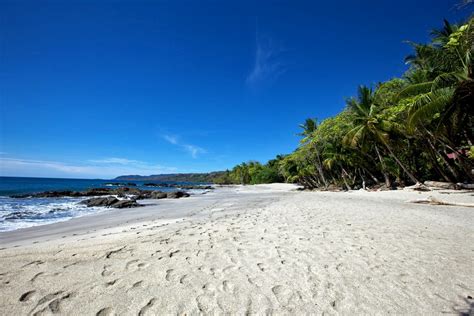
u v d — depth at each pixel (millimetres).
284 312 2676
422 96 12031
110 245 4941
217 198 22516
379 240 5270
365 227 6539
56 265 3855
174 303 2816
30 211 14711
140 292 3045
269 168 79250
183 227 6977
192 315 2607
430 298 2955
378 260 4109
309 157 36156
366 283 3314
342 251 4555
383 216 8234
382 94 22734
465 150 18125
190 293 3037
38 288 3109
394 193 17766
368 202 12820
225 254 4402
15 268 3725
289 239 5375
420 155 25453
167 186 68000
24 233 8102
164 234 5941
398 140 23000
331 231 6102
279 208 10969
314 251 4555
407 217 8031
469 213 8805
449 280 3400
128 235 6113
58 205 18203
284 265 3906
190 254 4402
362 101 22609
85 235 7047
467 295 3006
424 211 9320
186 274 3557
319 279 3426
